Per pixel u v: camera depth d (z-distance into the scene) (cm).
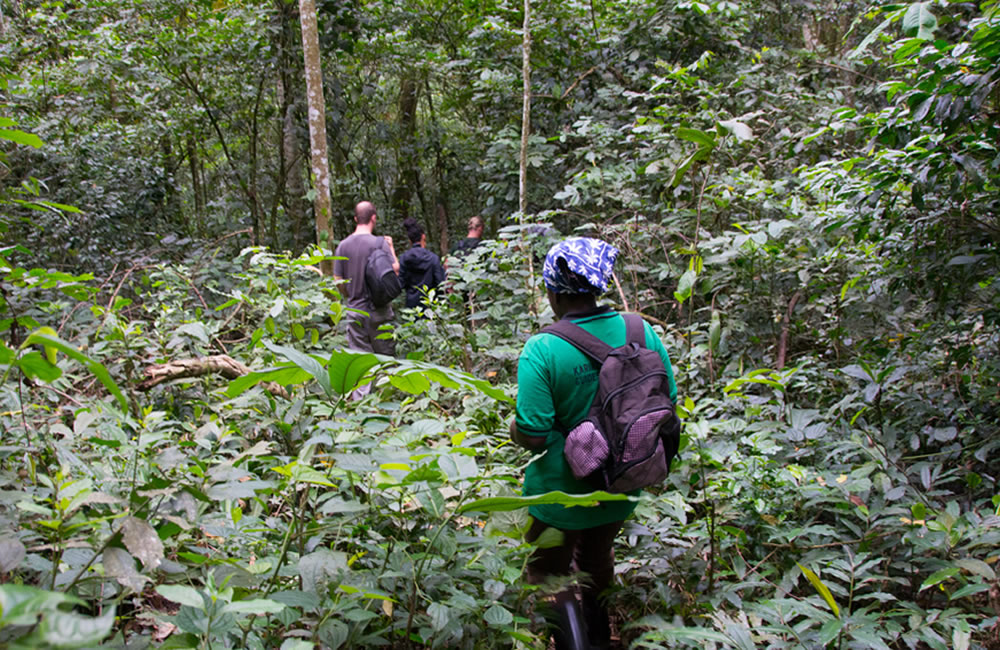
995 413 326
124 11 901
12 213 581
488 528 201
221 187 1387
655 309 491
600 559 242
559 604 222
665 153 543
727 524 265
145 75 900
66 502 140
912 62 304
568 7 791
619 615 262
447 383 199
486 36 830
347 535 211
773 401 336
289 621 159
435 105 1366
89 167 840
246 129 1063
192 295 489
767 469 262
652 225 488
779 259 403
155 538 134
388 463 183
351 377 189
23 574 172
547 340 223
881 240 346
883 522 240
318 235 666
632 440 211
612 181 572
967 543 243
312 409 250
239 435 257
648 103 705
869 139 333
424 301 461
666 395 222
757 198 457
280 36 887
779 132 602
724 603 229
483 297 468
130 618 174
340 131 980
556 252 229
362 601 190
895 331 389
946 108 271
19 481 191
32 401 251
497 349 401
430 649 191
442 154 1212
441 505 186
